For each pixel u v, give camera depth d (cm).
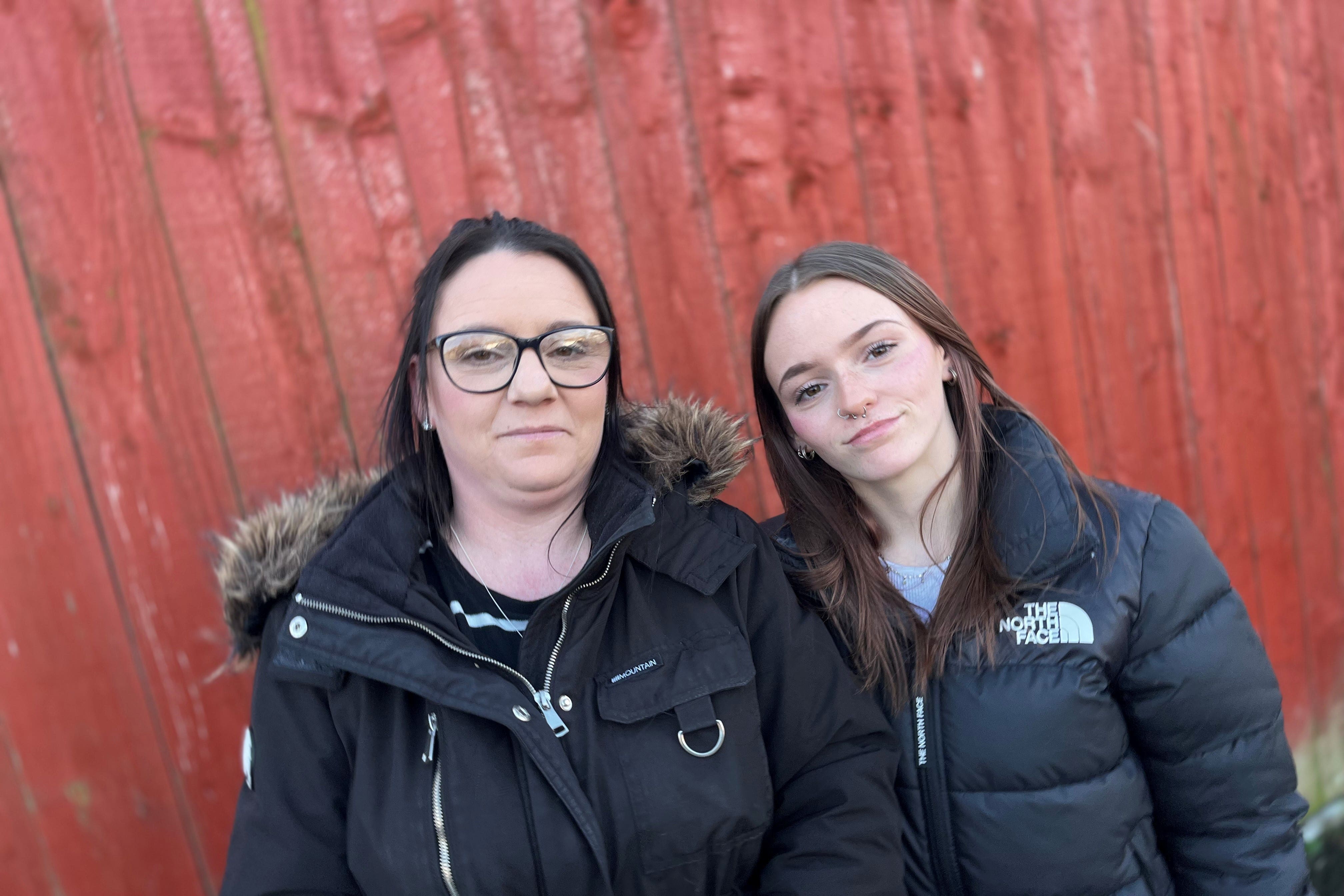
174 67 133
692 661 103
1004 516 114
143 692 138
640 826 97
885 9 184
